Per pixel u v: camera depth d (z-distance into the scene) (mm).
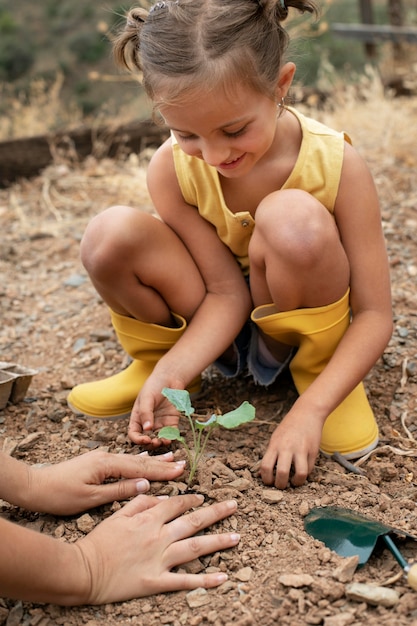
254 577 850
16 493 910
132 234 1021
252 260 1028
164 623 811
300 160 1023
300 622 793
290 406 1137
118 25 1132
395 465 1028
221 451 1041
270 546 887
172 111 916
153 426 1033
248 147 941
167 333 1098
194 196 1067
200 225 1091
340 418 1046
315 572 840
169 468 968
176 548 864
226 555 879
